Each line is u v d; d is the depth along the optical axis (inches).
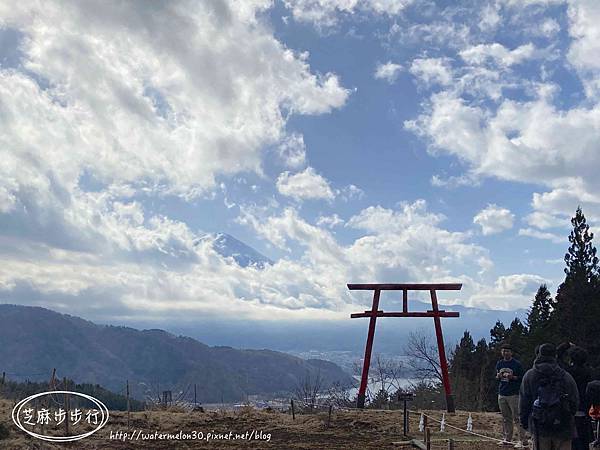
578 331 1279.5
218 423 730.8
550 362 397.4
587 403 425.7
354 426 720.3
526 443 580.1
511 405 584.4
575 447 427.5
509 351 592.4
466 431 674.8
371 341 895.1
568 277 1348.4
